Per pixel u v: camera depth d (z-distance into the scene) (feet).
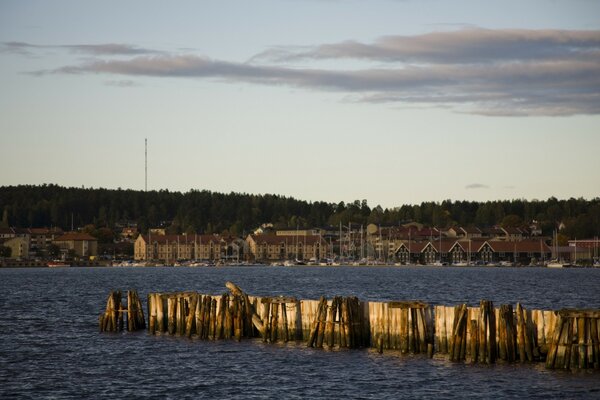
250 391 353.92
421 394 342.44
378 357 402.52
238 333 463.01
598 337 359.25
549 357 364.79
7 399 344.69
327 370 383.86
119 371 397.19
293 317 449.89
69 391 357.61
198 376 383.04
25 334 527.81
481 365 377.50
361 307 425.69
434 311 406.62
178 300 494.59
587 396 331.98
